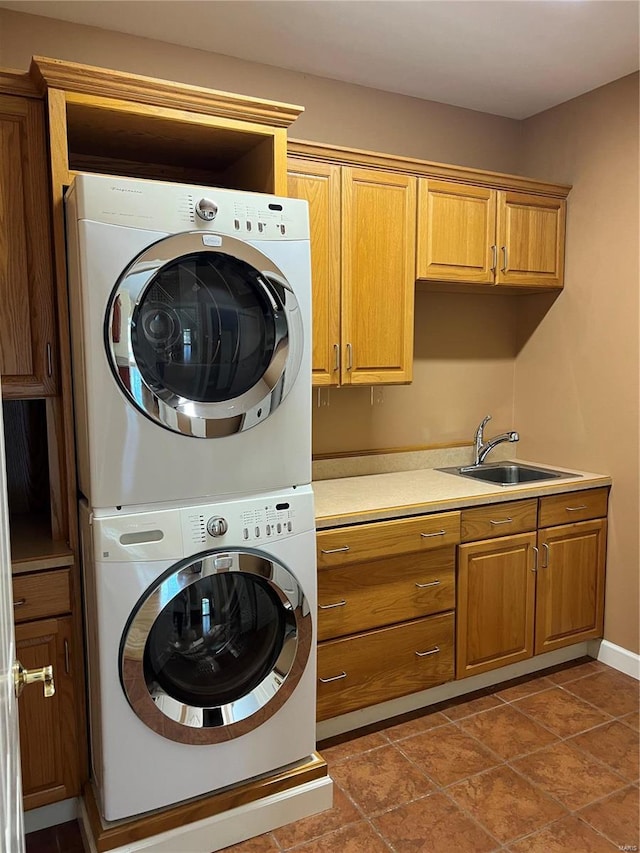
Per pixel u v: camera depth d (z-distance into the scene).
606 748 2.37
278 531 1.92
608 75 2.81
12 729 0.76
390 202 2.65
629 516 2.92
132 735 1.75
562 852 1.87
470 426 3.39
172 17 2.32
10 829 0.64
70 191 1.73
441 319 3.25
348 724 2.49
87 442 1.72
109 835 1.75
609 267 2.93
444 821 2.00
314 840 1.93
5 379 1.87
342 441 3.02
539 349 3.34
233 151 2.27
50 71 1.76
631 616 2.94
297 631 1.96
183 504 1.80
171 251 1.69
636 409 2.86
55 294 1.90
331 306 2.56
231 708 1.87
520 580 2.79
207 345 1.79
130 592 1.71
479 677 2.80
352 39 2.49
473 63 2.70
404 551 2.46
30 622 1.87
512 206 2.97
